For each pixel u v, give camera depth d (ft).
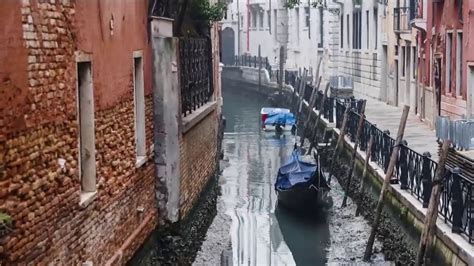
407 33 81.05
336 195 58.90
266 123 96.63
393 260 41.37
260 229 50.60
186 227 40.29
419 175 39.40
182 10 44.52
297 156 61.00
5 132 19.03
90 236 25.89
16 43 19.54
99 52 26.78
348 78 91.76
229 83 169.37
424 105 71.41
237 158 77.77
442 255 32.42
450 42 59.88
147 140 34.83
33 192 20.85
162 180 36.70
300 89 104.37
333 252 45.85
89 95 25.99
